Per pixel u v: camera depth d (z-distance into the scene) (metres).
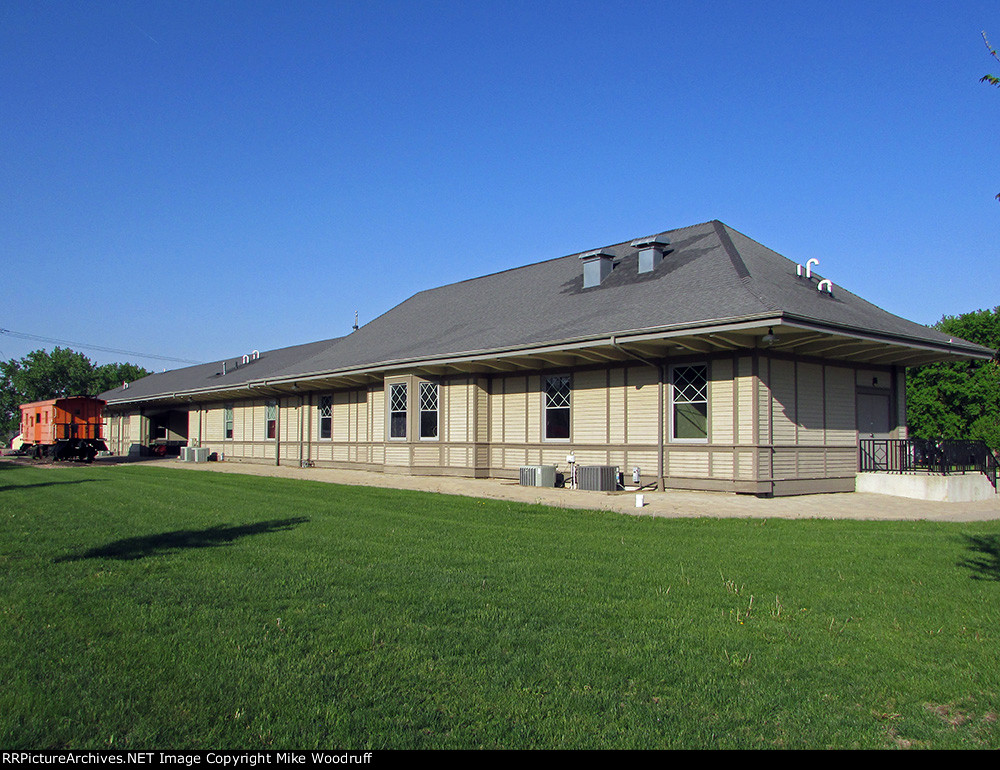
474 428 20.98
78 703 4.62
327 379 25.59
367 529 11.35
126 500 15.81
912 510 13.97
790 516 12.82
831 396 17.17
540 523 12.09
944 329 36.19
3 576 8.05
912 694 4.98
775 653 5.69
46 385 75.75
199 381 38.59
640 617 6.59
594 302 19.22
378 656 5.53
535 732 4.35
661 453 16.84
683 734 4.33
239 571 8.26
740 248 19.03
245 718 4.48
